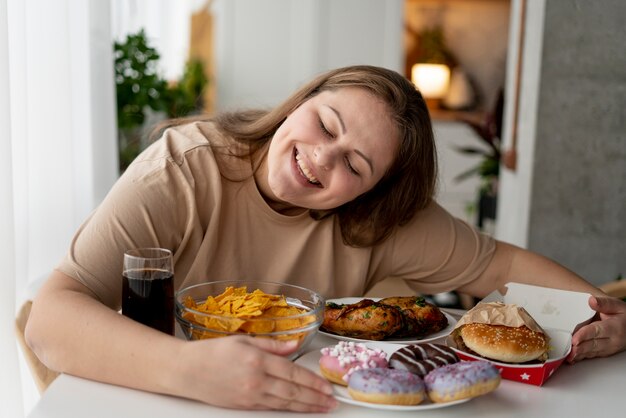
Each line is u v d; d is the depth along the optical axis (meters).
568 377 1.15
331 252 1.48
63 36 1.83
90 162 2.11
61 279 1.12
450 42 6.27
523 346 1.10
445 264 1.54
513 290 1.37
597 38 2.58
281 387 0.93
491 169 4.46
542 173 2.66
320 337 1.26
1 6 1.41
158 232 1.27
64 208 1.88
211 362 0.93
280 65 5.71
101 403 0.94
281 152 1.29
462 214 6.23
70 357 1.01
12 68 1.58
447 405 0.96
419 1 6.23
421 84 6.30
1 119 1.43
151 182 1.28
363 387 0.95
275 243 1.44
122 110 2.97
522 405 1.01
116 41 2.98
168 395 0.98
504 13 6.25
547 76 2.60
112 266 1.17
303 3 5.61
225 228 1.40
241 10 5.65
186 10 5.72
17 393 1.48
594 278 2.71
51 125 1.82
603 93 2.61
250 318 1.05
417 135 1.39
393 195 1.46
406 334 1.25
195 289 1.18
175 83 4.92
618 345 1.25
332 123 1.25
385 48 5.65
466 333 1.15
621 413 1.01
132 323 1.01
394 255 1.55
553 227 2.70
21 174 1.62
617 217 2.68
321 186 1.30
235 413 0.94
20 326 1.19
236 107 1.59
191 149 1.37
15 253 1.55
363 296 1.59
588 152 2.65
